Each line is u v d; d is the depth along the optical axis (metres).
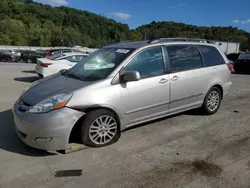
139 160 3.44
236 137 4.22
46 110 3.38
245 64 15.57
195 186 2.87
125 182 2.94
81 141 3.73
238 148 3.81
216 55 5.44
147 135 4.27
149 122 4.87
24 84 9.36
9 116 5.20
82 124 3.64
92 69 4.23
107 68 4.03
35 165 3.28
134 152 3.66
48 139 3.38
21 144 3.87
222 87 5.48
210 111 5.38
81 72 4.31
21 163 3.33
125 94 3.88
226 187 2.85
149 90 4.15
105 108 3.74
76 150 3.65
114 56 4.21
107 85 3.75
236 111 5.74
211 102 5.36
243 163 3.36
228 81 5.66
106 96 3.70
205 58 5.16
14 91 7.87
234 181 2.96
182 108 4.80
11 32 76.56
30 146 3.57
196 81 4.87
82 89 3.60
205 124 4.83
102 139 3.81
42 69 9.66
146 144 3.93
